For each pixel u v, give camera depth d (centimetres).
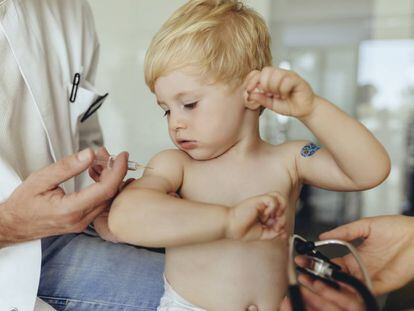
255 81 67
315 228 333
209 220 63
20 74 99
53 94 109
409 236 77
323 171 78
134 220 66
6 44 97
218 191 80
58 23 115
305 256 63
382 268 76
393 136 369
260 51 80
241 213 63
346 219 354
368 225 79
